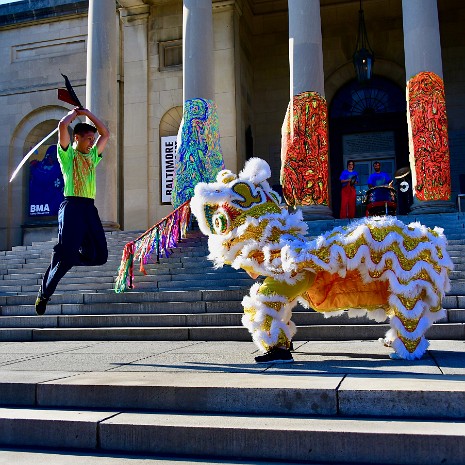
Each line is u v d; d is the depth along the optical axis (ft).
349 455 9.55
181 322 25.63
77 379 13.05
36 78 71.97
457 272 27.50
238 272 33.53
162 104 64.95
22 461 10.20
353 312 17.21
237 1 63.00
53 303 31.19
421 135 42.86
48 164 71.56
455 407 10.39
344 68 66.28
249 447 10.02
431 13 43.96
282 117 67.41
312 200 43.09
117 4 67.21
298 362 15.28
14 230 70.95
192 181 46.09
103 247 17.17
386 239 15.26
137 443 10.62
